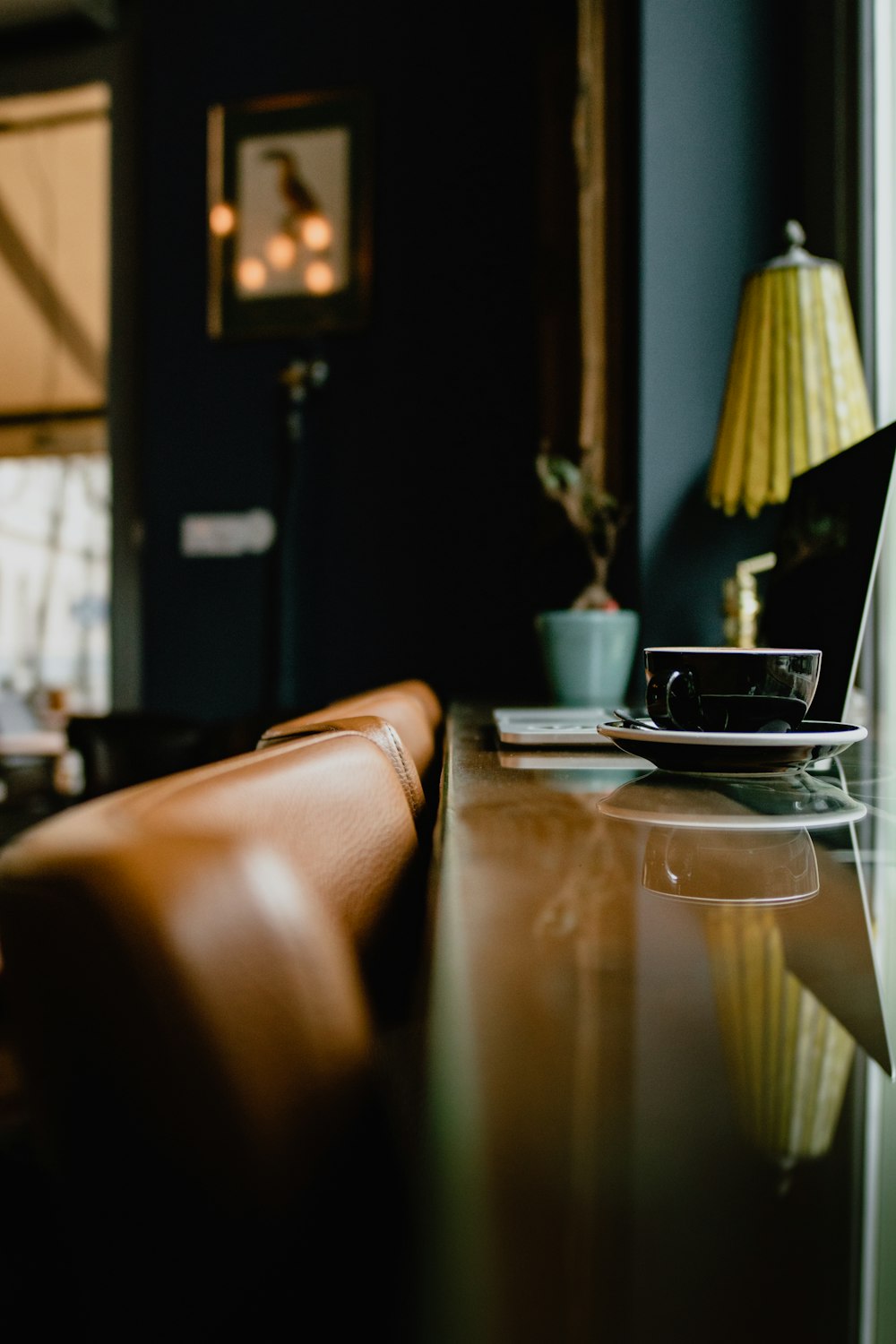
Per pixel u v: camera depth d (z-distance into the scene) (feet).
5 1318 1.54
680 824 1.56
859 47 4.87
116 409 8.63
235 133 8.16
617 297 5.65
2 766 12.70
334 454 7.99
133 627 8.59
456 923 0.99
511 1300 0.45
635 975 0.83
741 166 5.07
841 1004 0.76
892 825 1.57
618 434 5.65
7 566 22.67
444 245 7.85
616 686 4.34
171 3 8.41
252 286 8.14
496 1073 0.62
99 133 13.61
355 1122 0.79
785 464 4.01
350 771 1.50
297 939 0.79
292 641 8.02
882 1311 0.43
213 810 1.03
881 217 4.91
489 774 2.14
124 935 0.73
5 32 8.70
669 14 5.10
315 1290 0.75
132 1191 0.75
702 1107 0.58
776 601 3.56
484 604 7.73
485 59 7.80
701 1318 0.43
